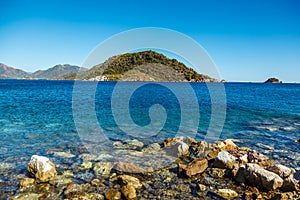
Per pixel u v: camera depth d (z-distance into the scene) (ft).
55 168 29.60
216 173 28.45
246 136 50.06
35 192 23.72
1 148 38.45
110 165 30.94
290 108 99.71
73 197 22.76
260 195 22.89
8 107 89.86
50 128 54.70
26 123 60.18
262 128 58.39
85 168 30.07
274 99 144.56
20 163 31.71
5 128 53.93
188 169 27.99
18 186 24.95
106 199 22.66
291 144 43.55
